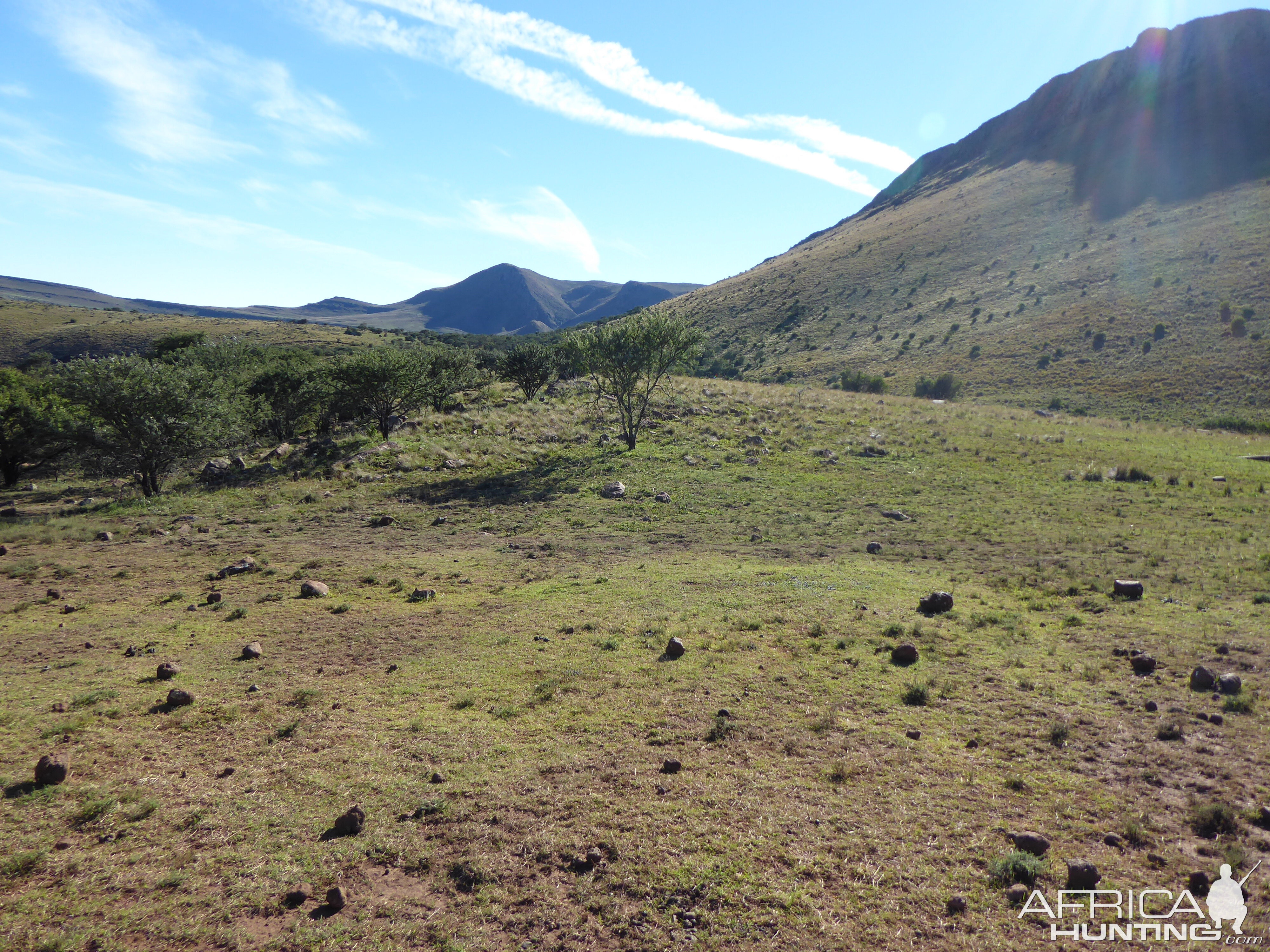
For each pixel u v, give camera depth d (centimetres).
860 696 889
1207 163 10900
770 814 629
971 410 4831
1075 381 6412
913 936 477
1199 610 1185
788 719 825
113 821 633
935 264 11606
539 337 16712
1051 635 1102
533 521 2275
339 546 1981
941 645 1059
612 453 3225
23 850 582
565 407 4219
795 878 541
